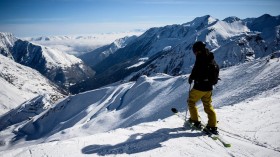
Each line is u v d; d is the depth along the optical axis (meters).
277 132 8.77
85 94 178.88
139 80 140.25
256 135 8.55
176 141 7.69
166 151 7.04
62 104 184.62
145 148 7.15
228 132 8.68
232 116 10.14
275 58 81.25
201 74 7.80
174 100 91.12
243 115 10.28
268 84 54.53
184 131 8.51
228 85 77.19
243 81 72.75
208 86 7.96
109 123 106.25
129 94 135.50
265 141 8.14
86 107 164.00
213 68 7.79
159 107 92.19
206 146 7.57
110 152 6.84
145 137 7.88
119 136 7.93
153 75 145.25
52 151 6.64
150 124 9.13
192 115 8.41
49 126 168.75
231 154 7.26
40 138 155.25
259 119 9.88
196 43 7.77
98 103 154.12
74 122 141.38
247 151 7.48
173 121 9.56
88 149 6.95
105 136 7.85
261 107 11.33
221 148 7.57
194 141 7.82
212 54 7.85
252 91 55.59
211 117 8.31
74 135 101.25
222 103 58.94
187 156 6.89
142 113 95.06
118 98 139.50
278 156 7.30
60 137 103.12
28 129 176.38
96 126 106.56
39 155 6.45
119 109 125.44
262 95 24.58
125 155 6.74
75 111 166.38
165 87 113.50
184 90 95.12
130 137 7.89
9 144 159.25
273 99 12.61
